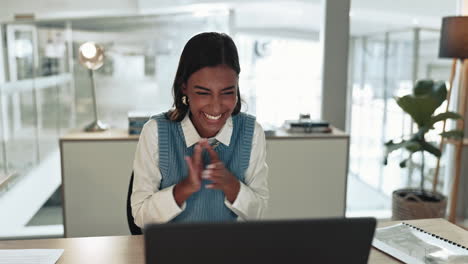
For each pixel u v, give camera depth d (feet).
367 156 12.31
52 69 12.19
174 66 12.33
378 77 11.71
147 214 4.32
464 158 11.75
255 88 11.90
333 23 10.77
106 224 9.35
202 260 2.71
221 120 4.25
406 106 9.81
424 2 11.48
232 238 2.68
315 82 11.62
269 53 11.87
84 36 12.10
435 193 10.37
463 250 4.41
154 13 12.02
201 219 4.60
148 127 4.65
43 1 11.57
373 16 11.35
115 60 12.25
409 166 12.24
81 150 9.05
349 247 2.78
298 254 2.76
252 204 4.39
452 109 11.83
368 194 12.44
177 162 4.64
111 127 10.52
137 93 12.51
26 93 12.00
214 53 4.03
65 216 9.23
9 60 11.71
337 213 9.91
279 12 11.71
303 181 9.70
